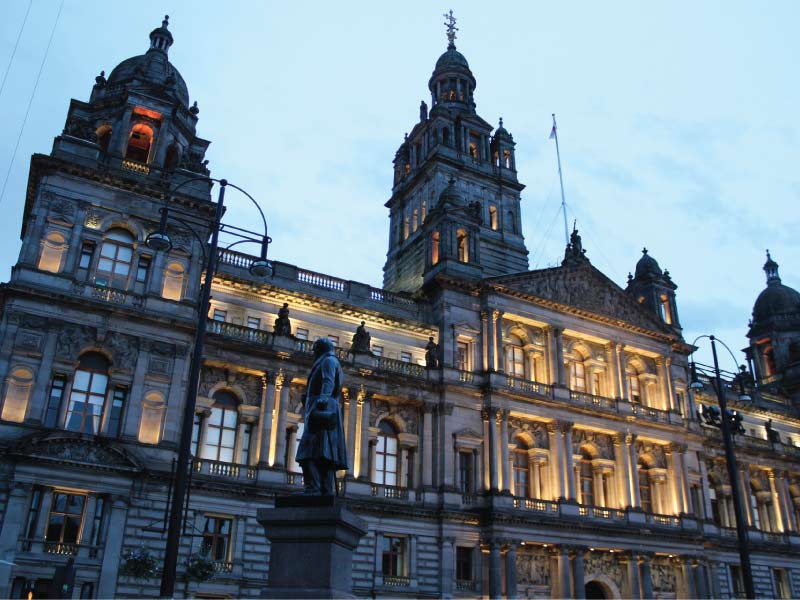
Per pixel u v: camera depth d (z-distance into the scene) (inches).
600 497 2785.4
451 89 3818.9
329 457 900.6
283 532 836.0
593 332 2987.2
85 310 1973.4
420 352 2682.1
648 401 3102.9
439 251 2837.1
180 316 2105.1
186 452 1095.6
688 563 2807.6
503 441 2573.8
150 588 1825.8
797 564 3336.6
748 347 4387.3
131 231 2146.9
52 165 2052.2
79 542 1790.1
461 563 2402.8
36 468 1772.9
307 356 2321.6
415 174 3585.1
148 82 2374.5
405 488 2390.5
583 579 2511.1
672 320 3363.7
